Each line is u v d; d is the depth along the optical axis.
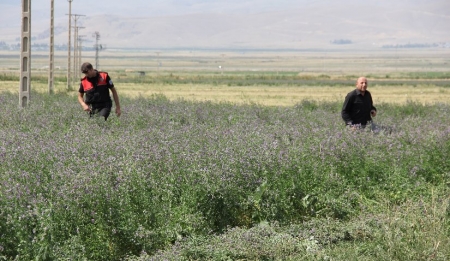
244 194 15.89
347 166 18.98
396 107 44.56
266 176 16.50
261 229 14.34
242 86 101.81
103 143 18.55
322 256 13.00
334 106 46.41
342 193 17.44
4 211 12.45
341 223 15.54
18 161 15.82
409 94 82.44
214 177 15.33
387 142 21.81
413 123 30.75
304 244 13.65
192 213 14.73
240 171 16.22
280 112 35.25
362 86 26.95
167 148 17.77
